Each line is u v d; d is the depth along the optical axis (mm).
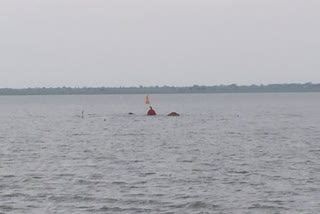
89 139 86188
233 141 81125
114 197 42281
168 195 42844
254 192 43531
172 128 107188
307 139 83438
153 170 53469
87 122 129750
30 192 43875
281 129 103688
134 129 105375
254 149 70375
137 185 46406
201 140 82938
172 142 80188
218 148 71938
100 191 44219
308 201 40562
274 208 38875
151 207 39625
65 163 58562
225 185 46250
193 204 40062
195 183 47125
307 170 52781
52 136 92438
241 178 49062
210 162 58625
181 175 50656
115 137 89125
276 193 43062
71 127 113812
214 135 91438
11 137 91000
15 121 139000
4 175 51094
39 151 69938
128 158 62219
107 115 163375
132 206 39844
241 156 63312
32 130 106875
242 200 41125
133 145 76562
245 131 99312
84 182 47656
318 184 46062
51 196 42500
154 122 126000
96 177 49938
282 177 49312
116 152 68125
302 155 63719
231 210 38656
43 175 51062
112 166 56250
